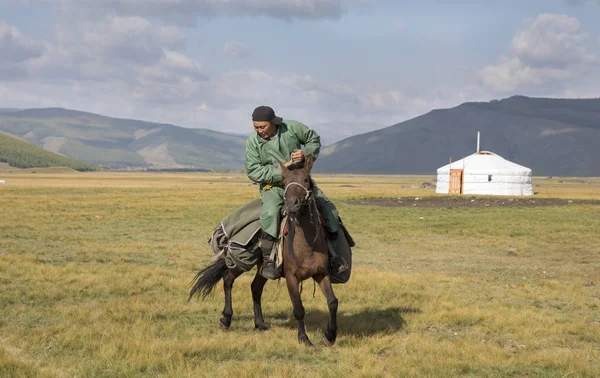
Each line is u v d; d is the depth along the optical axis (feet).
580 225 91.15
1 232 72.54
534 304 36.04
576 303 36.35
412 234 79.20
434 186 375.04
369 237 76.43
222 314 30.22
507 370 21.84
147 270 45.03
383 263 55.36
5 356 21.61
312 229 24.07
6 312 30.45
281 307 33.45
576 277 48.47
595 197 177.47
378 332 27.66
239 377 20.52
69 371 21.02
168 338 25.67
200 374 20.86
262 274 25.67
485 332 28.22
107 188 240.94
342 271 25.30
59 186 260.42
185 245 64.08
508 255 61.52
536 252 63.77
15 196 158.51
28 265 44.83
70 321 28.50
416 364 22.40
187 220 97.25
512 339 27.30
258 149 26.05
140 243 65.72
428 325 29.81
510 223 94.12
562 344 26.25
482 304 35.06
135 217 100.63
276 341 25.48
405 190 245.04
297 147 26.07
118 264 48.83
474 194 194.39
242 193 196.54
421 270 51.37
